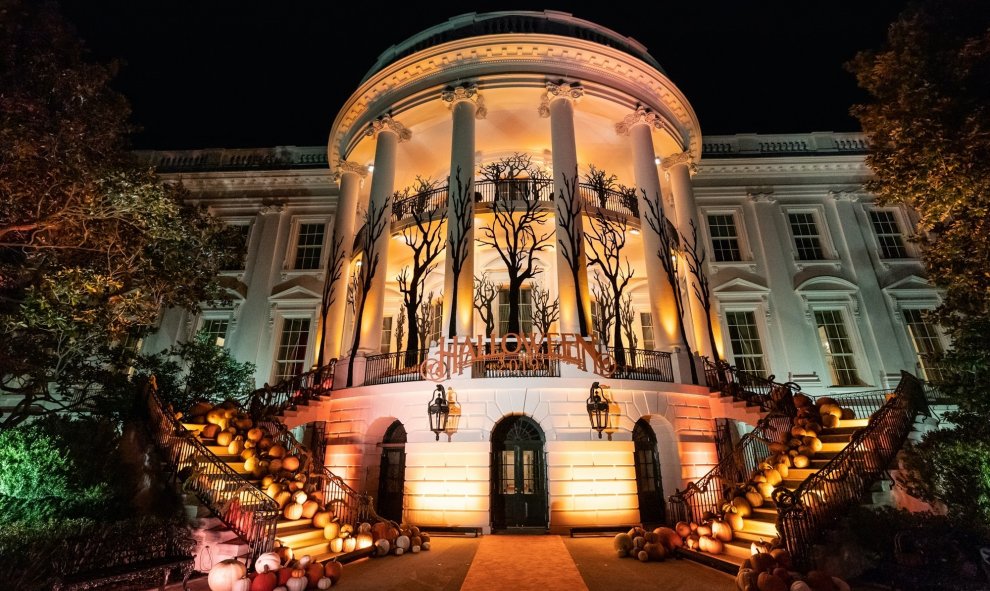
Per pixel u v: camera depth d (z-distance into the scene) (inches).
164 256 422.6
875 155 495.2
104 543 241.6
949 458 325.4
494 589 257.9
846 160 805.9
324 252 814.5
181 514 315.0
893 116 463.5
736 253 780.0
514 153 714.2
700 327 609.6
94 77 391.2
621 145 698.8
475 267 703.1
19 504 283.6
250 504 317.4
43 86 357.7
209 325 776.3
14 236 387.9
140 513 310.5
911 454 341.1
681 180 687.1
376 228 597.0
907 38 453.1
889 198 482.3
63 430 331.9
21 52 353.7
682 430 497.0
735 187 810.8
